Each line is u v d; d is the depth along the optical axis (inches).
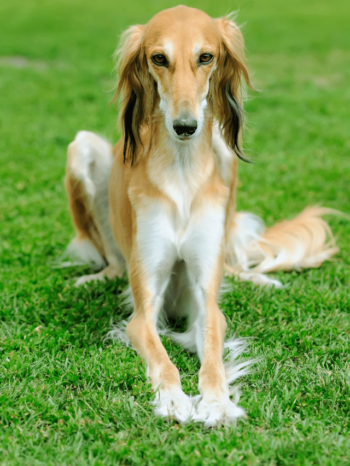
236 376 187.0
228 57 213.9
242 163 430.0
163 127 207.3
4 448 152.7
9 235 314.8
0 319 229.1
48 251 297.6
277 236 287.7
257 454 149.1
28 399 171.0
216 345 193.6
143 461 147.2
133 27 216.4
